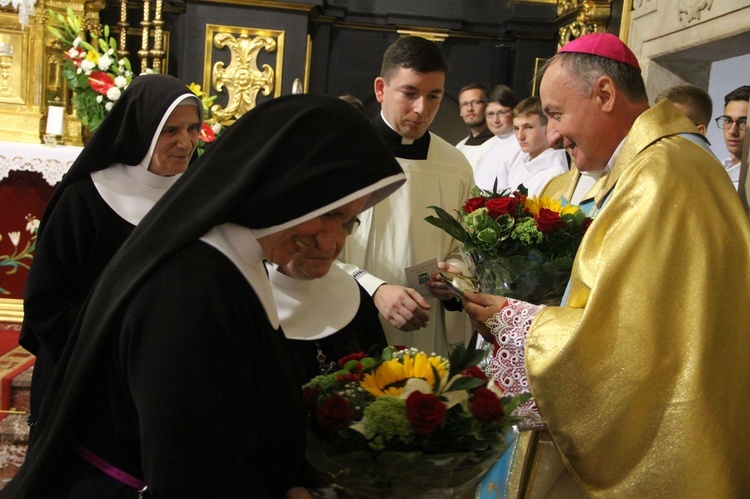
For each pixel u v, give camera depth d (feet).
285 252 4.49
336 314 6.41
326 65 24.18
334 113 4.37
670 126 6.90
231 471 3.95
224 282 4.18
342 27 24.17
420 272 8.43
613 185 7.02
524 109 16.22
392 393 4.61
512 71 24.11
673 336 6.15
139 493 4.21
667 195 6.35
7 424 13.14
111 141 8.84
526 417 6.34
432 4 24.02
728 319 6.21
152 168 8.96
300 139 4.25
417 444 4.39
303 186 4.14
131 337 4.06
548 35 23.53
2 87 19.34
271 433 4.44
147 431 3.88
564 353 6.27
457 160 9.70
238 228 4.31
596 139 7.20
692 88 10.40
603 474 6.28
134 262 4.33
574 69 7.14
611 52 7.09
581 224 6.96
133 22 23.31
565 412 6.31
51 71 19.75
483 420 4.44
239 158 4.34
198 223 4.18
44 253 8.25
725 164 15.47
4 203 16.84
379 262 9.09
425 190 9.28
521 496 6.86
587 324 6.24
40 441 4.47
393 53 9.00
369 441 4.37
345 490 4.68
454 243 9.57
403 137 9.25
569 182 8.91
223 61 23.21
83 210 8.47
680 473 6.02
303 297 6.32
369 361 4.93
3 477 12.28
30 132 19.38
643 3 16.05
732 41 13.12
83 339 4.38
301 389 4.86
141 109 8.84
